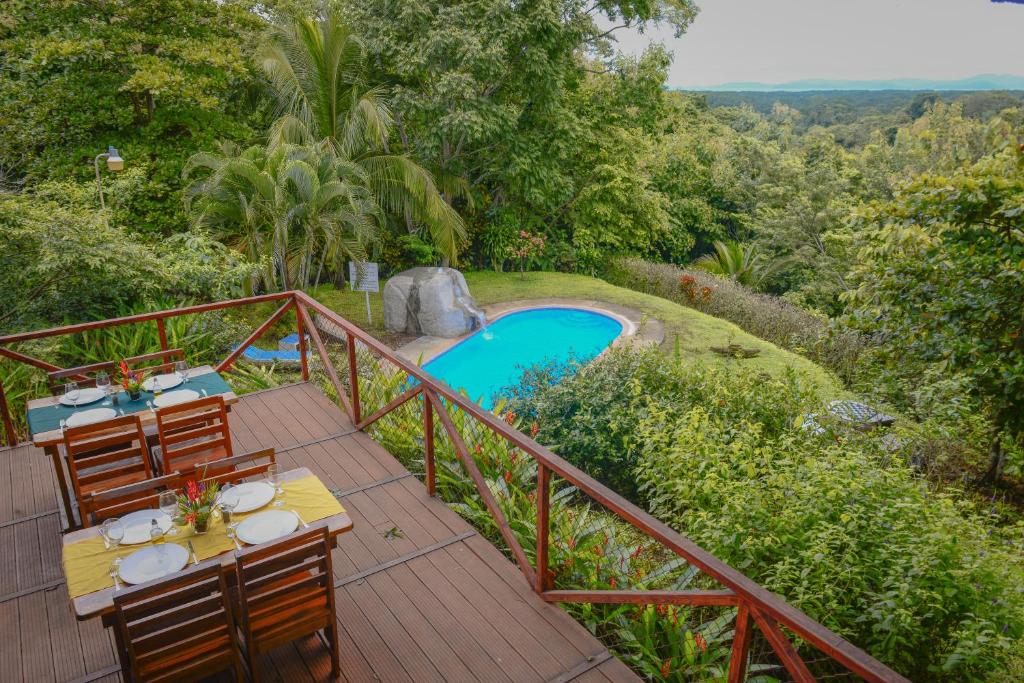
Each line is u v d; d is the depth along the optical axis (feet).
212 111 53.01
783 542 14.56
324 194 43.93
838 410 26.13
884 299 26.37
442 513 15.49
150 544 10.39
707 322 52.19
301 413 21.11
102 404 15.93
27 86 46.42
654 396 27.76
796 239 75.36
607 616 13.24
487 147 62.80
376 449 18.67
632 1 63.87
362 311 53.21
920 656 13.46
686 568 15.23
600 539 16.03
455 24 54.54
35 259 26.81
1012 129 42.01
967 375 25.27
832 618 13.46
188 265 31.68
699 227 94.27
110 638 11.51
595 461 25.76
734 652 8.29
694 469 18.75
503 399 27.48
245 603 9.28
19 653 11.16
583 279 66.23
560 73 60.80
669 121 102.53
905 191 25.72
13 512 15.30
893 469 16.99
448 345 46.50
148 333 27.78
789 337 51.55
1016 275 22.36
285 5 63.36
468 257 69.10
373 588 12.89
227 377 25.91
